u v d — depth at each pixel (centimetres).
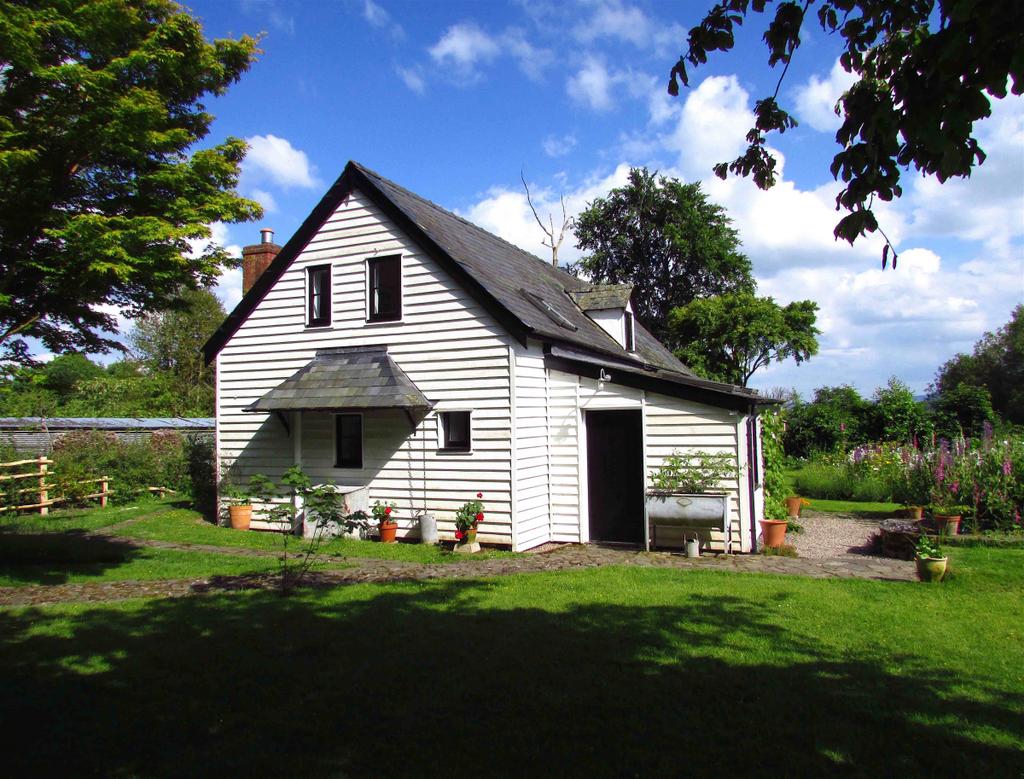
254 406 1370
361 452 1426
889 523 1314
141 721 496
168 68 998
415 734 469
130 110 912
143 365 4897
